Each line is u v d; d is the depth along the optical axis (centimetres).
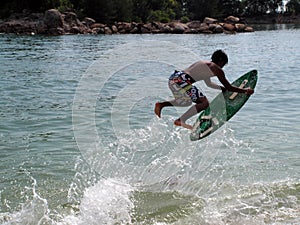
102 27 4525
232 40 3303
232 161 606
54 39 3281
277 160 613
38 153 640
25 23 4262
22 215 466
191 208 481
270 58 1891
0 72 1440
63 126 777
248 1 10250
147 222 454
